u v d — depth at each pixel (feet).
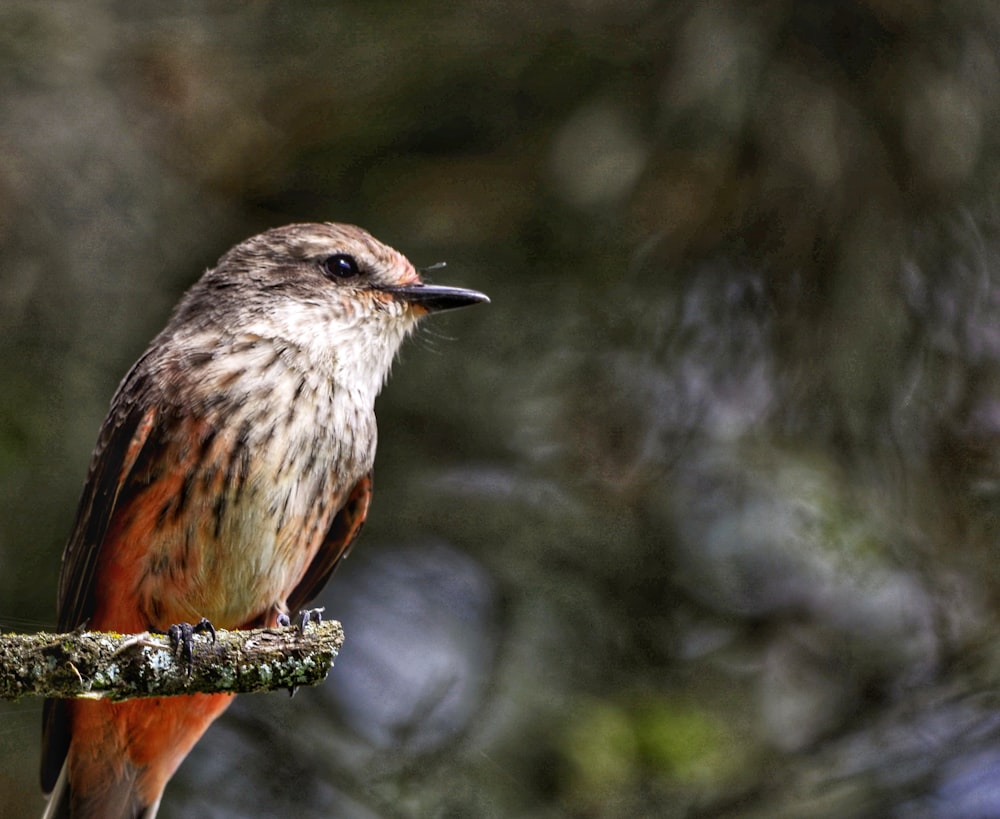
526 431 40.04
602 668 39.40
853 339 36.09
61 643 19.86
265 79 39.27
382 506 40.34
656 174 37.50
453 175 39.93
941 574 37.86
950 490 36.83
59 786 29.68
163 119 38.88
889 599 39.96
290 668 21.83
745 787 38.11
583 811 37.14
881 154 36.01
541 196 39.24
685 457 39.45
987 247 35.96
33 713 37.55
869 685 39.81
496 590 39.96
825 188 36.11
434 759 37.40
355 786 37.29
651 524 40.04
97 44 38.24
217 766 37.73
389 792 36.96
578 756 37.73
